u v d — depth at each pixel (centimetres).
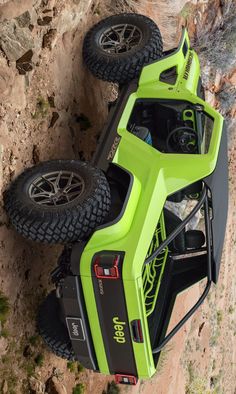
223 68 1370
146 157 697
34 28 707
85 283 618
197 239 772
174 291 745
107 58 804
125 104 766
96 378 916
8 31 664
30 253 729
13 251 691
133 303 612
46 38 738
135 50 804
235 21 1364
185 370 1409
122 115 750
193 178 684
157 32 829
